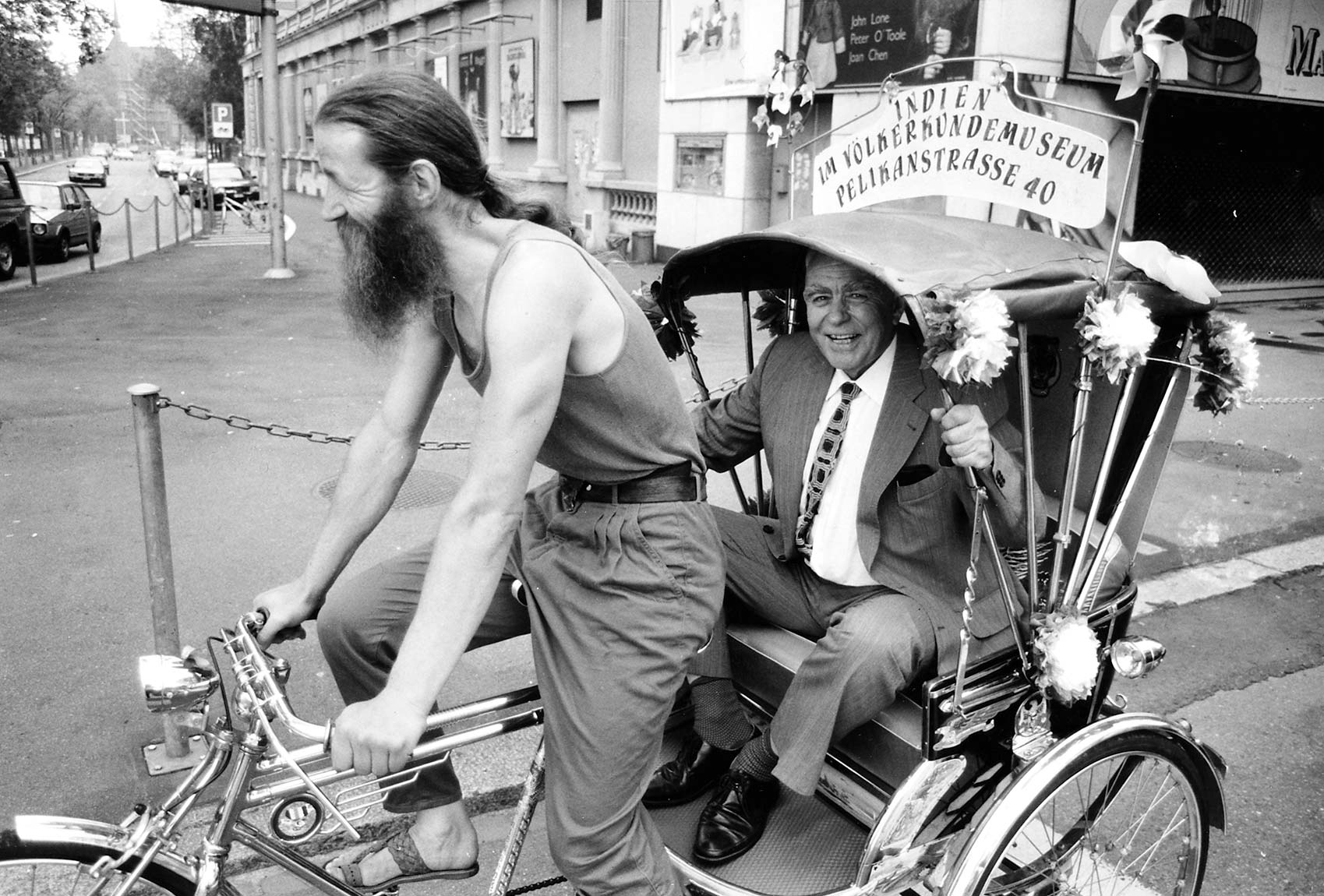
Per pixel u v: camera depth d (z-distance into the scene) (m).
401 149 1.62
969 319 1.76
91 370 8.73
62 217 17.67
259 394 7.97
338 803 1.94
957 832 2.25
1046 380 2.56
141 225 26.91
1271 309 12.57
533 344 1.65
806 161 13.40
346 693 2.12
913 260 2.05
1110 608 2.38
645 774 1.93
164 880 1.83
